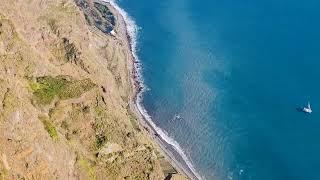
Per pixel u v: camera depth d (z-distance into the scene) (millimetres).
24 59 193250
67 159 173125
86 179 178875
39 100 184250
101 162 188000
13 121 153125
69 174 171500
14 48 190125
